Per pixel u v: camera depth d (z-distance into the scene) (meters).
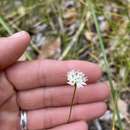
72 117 0.19
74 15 0.26
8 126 0.19
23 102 0.19
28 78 0.19
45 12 0.26
